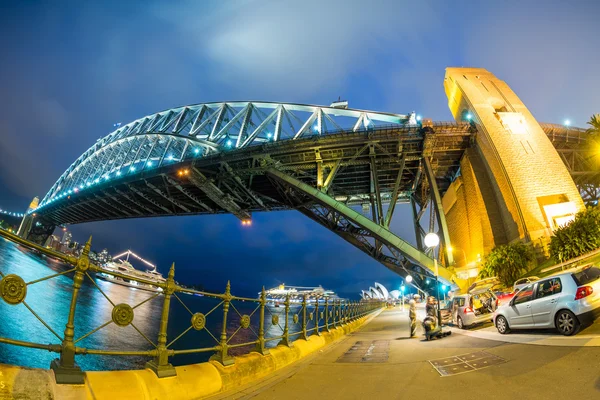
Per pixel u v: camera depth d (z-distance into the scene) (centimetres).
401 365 782
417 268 3403
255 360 718
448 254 3169
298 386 629
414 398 510
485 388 518
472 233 3519
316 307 1321
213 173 4334
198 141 5191
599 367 525
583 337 739
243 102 5253
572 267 1905
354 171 4125
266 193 4819
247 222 5462
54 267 9419
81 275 401
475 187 3409
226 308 655
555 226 2730
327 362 897
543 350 704
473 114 3497
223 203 4794
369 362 860
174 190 5347
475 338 1080
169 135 5853
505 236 3092
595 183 4341
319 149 3672
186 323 4594
